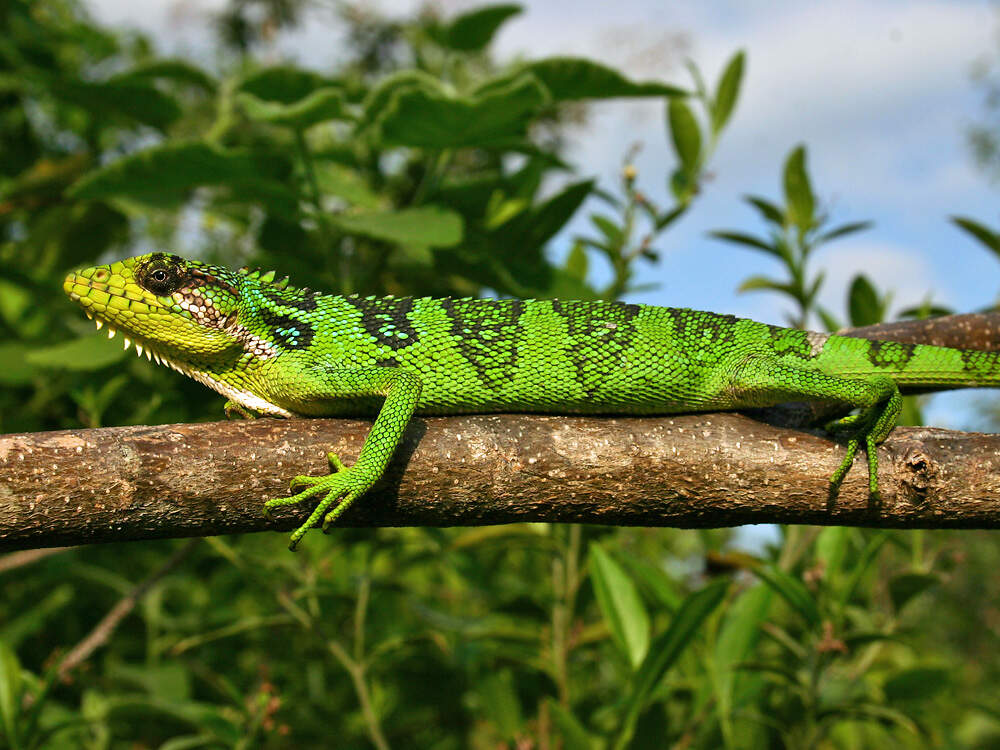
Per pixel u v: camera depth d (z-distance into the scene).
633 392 0.30
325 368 0.29
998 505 0.27
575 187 0.34
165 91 0.38
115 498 0.25
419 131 0.32
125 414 0.37
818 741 0.31
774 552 0.36
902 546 0.33
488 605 0.38
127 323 0.29
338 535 0.36
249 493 0.26
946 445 0.28
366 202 0.36
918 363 0.30
